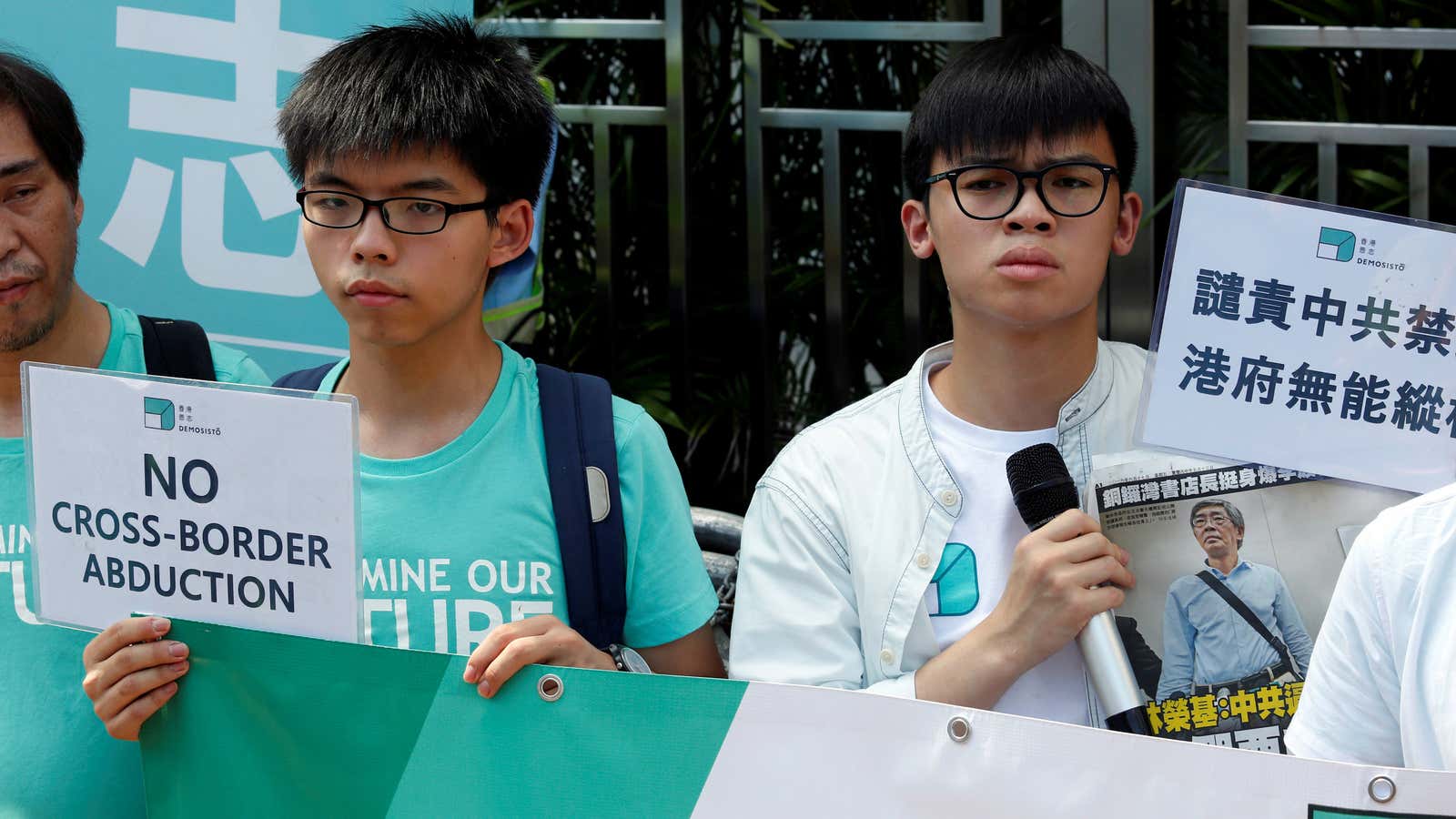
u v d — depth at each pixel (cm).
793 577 164
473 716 139
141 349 182
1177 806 127
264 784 143
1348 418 152
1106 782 128
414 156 148
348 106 149
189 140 224
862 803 133
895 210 280
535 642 139
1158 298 156
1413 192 237
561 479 158
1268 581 150
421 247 149
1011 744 130
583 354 287
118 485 146
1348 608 129
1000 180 154
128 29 222
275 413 140
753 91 256
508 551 156
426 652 140
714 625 224
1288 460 153
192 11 223
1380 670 126
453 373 160
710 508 286
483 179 153
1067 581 145
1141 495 154
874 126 252
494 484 158
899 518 162
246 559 143
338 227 150
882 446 167
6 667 163
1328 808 123
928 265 274
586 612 157
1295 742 133
